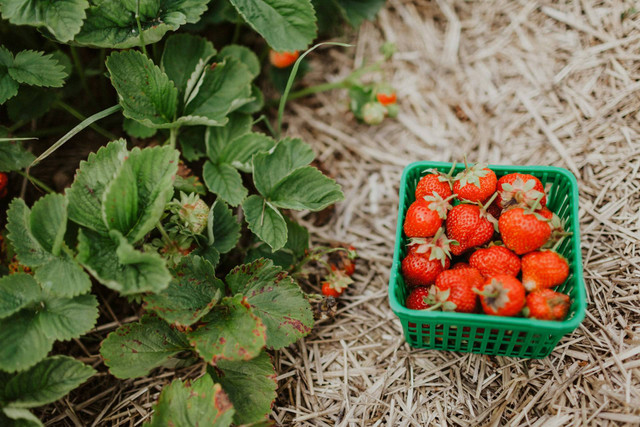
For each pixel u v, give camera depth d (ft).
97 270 1.93
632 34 2.54
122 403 2.20
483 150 2.59
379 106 2.57
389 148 2.70
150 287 1.91
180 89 2.38
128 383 2.24
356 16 2.61
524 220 1.97
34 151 2.51
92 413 2.19
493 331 2.05
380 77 2.81
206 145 2.38
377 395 2.18
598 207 2.36
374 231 2.55
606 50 2.56
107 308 2.35
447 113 2.71
